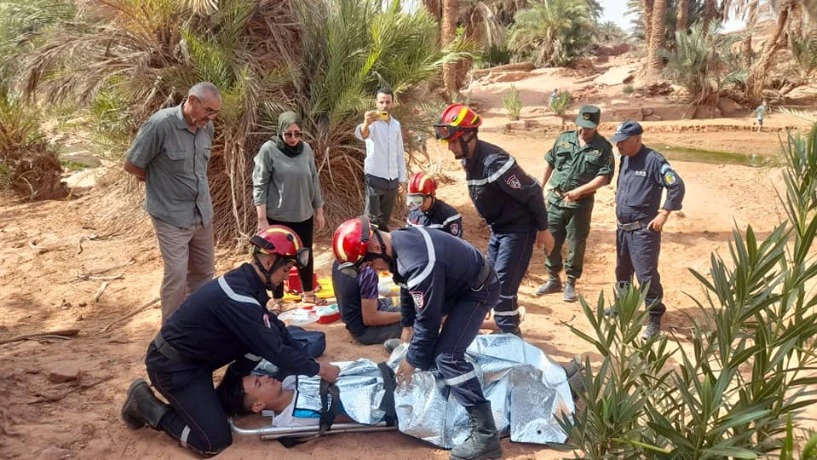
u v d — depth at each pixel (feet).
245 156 24.68
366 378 13.05
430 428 12.28
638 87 105.91
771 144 64.80
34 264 23.13
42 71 24.76
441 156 44.11
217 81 23.95
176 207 15.37
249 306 11.28
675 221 29.07
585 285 22.06
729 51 95.81
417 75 26.61
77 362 15.19
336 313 18.10
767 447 7.28
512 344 13.97
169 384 11.62
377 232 10.94
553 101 94.12
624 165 17.65
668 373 7.88
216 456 11.80
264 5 25.76
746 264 7.03
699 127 77.00
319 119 25.72
